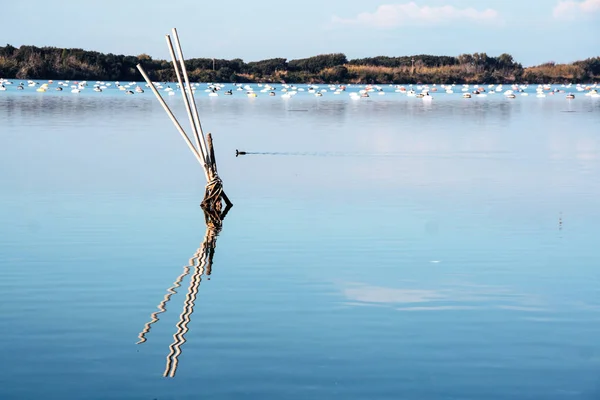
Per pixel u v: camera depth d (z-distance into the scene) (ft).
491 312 56.13
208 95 532.73
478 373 45.57
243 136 196.85
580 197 104.53
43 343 49.44
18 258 70.03
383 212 92.68
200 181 115.65
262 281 63.62
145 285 62.13
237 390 42.98
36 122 232.94
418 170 132.05
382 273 66.23
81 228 82.53
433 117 294.25
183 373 45.11
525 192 108.58
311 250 73.77
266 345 49.44
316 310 56.18
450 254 72.79
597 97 578.25
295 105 394.52
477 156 154.71
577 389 43.60
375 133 210.79
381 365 46.50
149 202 98.07
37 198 99.86
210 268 67.41
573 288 62.18
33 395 42.19
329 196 104.01
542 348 49.42
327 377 44.73
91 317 54.54
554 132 218.18
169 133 199.52
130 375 44.75
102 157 144.25
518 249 74.90
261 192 107.24
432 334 51.55
